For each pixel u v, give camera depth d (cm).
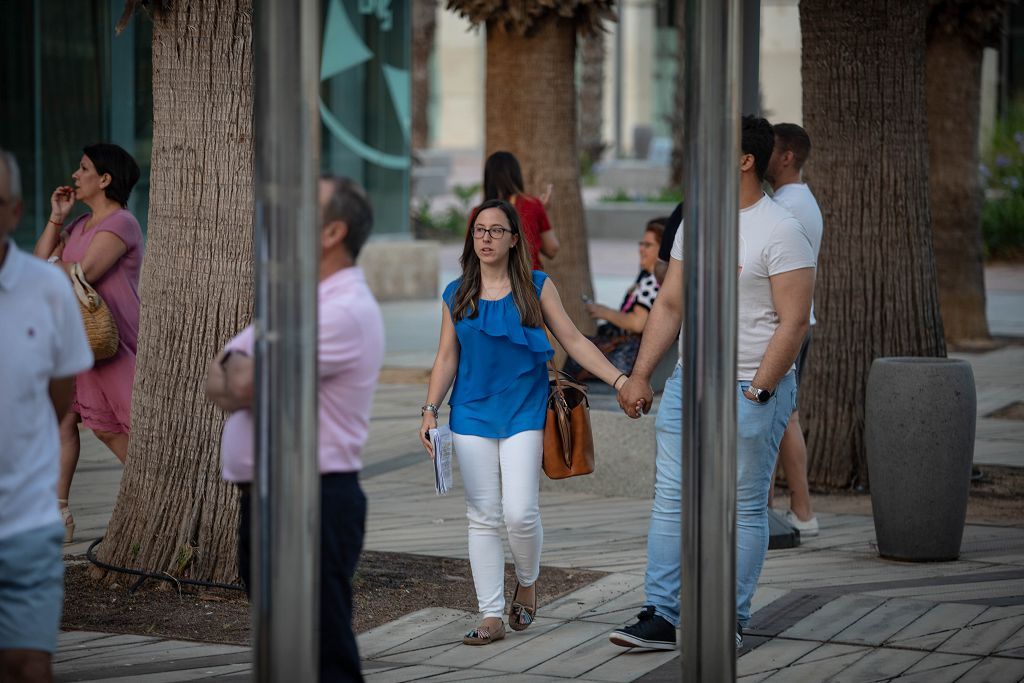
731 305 715
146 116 3006
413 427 2056
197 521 1202
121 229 1309
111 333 1292
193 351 1193
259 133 615
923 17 1709
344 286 711
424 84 6262
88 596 1184
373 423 2084
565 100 2428
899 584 1249
